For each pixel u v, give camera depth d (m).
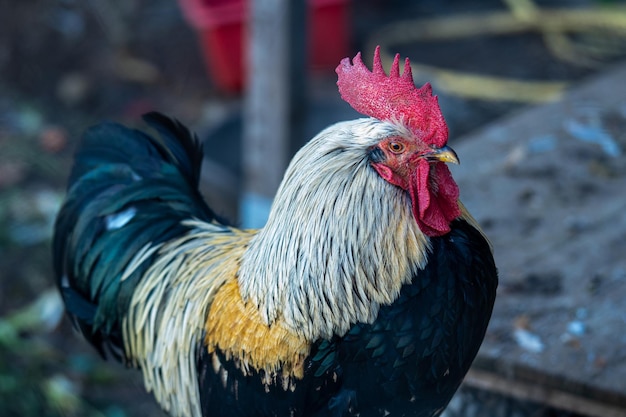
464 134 2.30
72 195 1.34
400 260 1.08
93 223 1.32
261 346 1.13
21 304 1.92
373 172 1.08
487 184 1.54
